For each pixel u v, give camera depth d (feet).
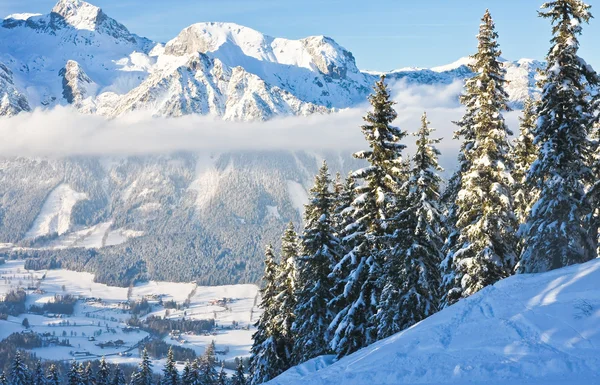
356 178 102.37
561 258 97.86
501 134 98.22
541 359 57.72
